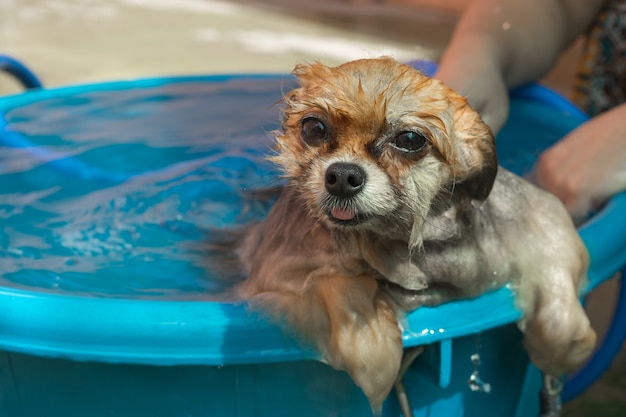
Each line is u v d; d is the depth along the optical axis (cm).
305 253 79
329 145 74
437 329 79
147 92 138
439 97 74
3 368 82
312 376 80
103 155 111
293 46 273
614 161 95
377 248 77
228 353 77
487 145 75
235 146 113
